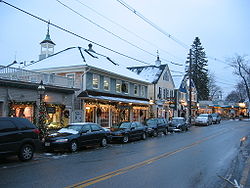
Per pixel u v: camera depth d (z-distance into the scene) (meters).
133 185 6.59
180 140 18.00
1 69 14.89
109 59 30.36
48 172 7.98
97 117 23.45
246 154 11.88
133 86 29.70
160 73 37.78
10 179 7.08
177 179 7.29
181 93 45.81
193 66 69.38
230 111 66.44
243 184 6.82
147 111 33.12
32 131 10.27
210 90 81.88
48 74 17.78
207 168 8.80
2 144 8.96
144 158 10.63
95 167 8.77
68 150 12.52
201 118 37.47
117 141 16.94
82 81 21.56
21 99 15.82
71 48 27.03
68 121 19.53
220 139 18.58
